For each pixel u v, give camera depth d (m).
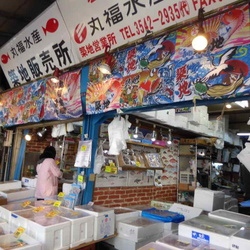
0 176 5.36
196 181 5.31
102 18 2.98
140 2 2.58
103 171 3.71
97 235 2.61
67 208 2.91
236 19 1.98
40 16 3.74
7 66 4.96
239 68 1.90
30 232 2.27
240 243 1.78
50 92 3.89
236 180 8.54
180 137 5.64
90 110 3.13
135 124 4.16
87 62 3.29
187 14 2.29
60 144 5.20
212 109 5.82
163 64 2.42
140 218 3.08
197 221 2.27
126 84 2.75
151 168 4.31
